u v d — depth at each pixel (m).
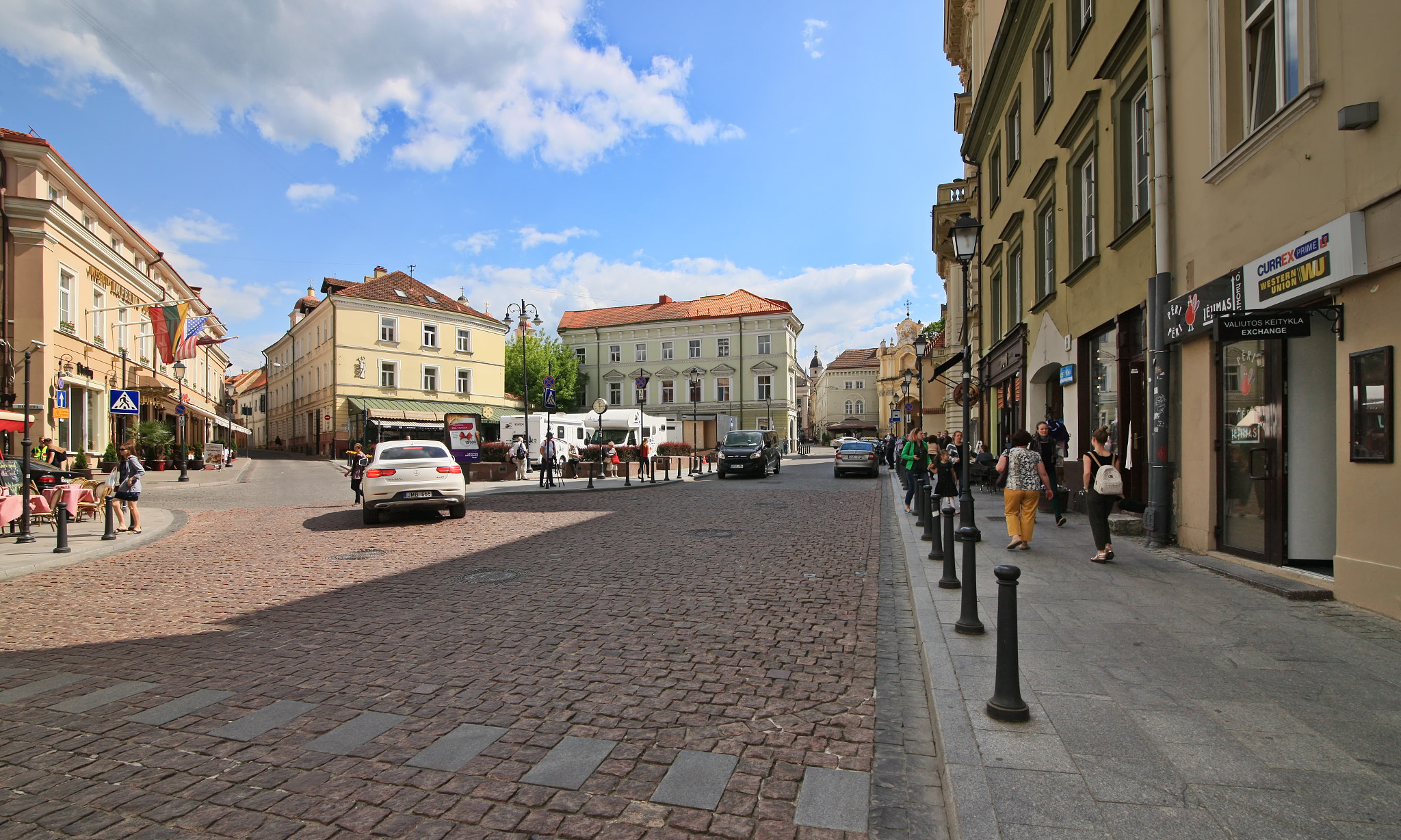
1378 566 5.19
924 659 4.55
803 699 4.12
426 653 5.06
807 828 2.76
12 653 5.27
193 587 7.66
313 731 3.73
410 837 2.73
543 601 6.63
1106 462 7.46
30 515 11.88
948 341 28.59
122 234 29.77
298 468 34.12
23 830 2.80
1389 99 4.94
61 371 22.86
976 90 20.72
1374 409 5.20
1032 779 2.80
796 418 64.25
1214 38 7.36
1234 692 3.71
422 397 45.22
